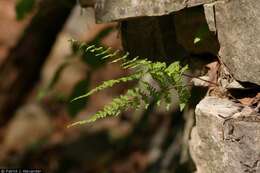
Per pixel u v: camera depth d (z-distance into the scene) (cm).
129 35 486
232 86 407
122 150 1084
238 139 382
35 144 1133
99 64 583
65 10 850
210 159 416
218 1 397
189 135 480
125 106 407
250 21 378
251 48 381
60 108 1181
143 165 1042
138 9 433
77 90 607
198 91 456
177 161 725
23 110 1180
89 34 1035
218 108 403
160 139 927
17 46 955
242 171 384
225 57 404
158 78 408
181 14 446
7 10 1286
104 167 1070
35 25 903
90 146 1109
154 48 473
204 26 429
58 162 1098
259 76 380
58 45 1181
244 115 385
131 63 442
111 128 1130
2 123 1140
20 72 978
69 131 1156
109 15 454
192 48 452
